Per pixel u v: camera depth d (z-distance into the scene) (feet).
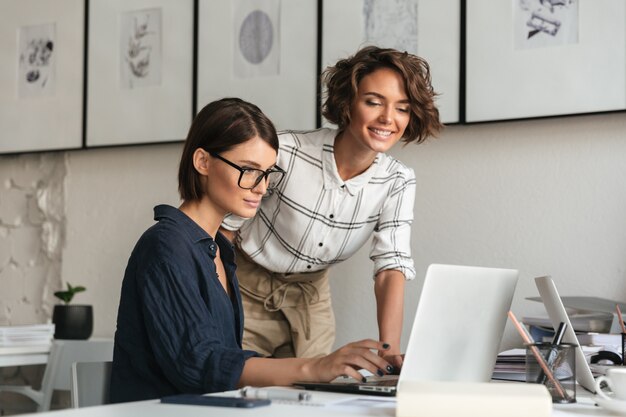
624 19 7.92
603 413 3.62
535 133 8.36
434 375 4.20
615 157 8.05
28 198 10.92
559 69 8.14
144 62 10.19
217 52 9.76
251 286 7.35
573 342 4.51
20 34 10.98
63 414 3.16
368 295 8.95
